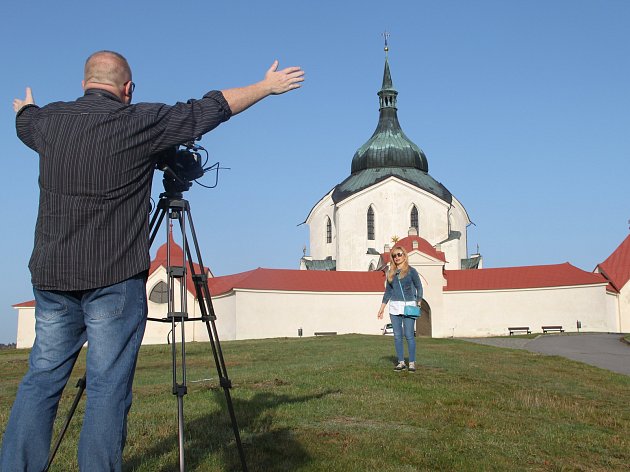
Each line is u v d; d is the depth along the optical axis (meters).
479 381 16.48
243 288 63.59
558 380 18.25
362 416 11.55
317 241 80.62
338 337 43.47
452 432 10.59
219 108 5.84
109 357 5.31
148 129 5.49
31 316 70.00
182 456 6.04
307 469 8.16
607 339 43.12
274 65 6.20
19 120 5.82
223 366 6.90
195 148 6.52
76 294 5.39
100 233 5.30
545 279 67.38
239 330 62.88
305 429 10.35
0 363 31.78
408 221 75.44
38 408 5.40
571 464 9.27
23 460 5.36
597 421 12.52
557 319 65.88
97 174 5.30
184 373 6.30
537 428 11.37
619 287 73.06
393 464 8.55
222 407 12.02
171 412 11.59
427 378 16.47
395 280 17.83
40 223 5.42
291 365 20.73
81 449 5.22
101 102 5.56
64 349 5.50
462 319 67.50
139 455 8.65
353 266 75.12
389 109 83.44
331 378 16.11
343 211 76.19
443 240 75.44
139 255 5.49
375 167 80.44
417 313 17.64
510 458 9.30
